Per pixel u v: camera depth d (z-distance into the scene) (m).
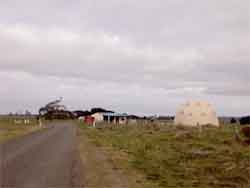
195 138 30.81
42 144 26.66
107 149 23.95
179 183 12.67
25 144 26.28
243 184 12.74
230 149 21.86
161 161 17.75
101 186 11.62
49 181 12.04
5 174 13.19
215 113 69.94
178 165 16.44
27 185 11.27
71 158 18.64
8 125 67.25
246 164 16.22
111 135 40.44
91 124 83.25
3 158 17.91
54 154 20.28
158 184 12.41
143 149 23.34
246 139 26.72
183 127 54.94
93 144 28.00
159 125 65.12
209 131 39.22
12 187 10.92
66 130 52.22
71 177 12.95
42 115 155.88
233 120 80.88
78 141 30.77
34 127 62.25
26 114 141.38
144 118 108.38
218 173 14.53
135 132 45.25
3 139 31.08
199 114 67.62
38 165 15.66
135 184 12.23
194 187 12.14
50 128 59.59
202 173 14.56
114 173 14.20
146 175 13.99
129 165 16.44
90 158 18.83
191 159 18.33
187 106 69.69
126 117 108.19
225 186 12.43
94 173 14.04
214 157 18.72
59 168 14.97
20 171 13.92
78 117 156.12
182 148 23.42
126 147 25.16
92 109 121.75
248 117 70.44
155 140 30.64
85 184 11.80
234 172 14.52
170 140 30.20
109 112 112.62
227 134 33.28
